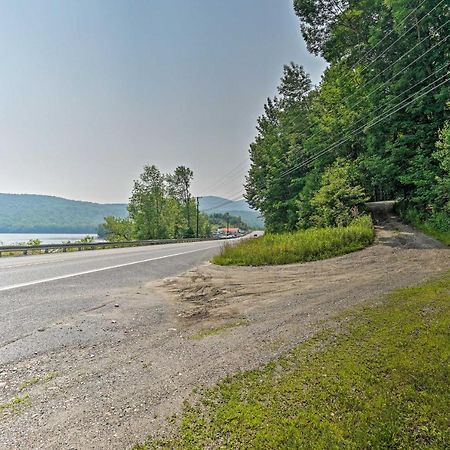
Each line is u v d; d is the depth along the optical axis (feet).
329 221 63.16
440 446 7.73
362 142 78.69
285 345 13.65
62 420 8.72
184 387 10.46
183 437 8.05
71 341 14.21
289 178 101.19
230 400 9.64
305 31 95.20
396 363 11.44
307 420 8.59
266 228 112.37
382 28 67.62
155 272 32.83
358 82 76.13
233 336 14.99
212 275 31.35
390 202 85.40
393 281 24.11
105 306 19.61
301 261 37.17
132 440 7.96
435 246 39.11
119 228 175.73
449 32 54.90
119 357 12.78
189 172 232.94
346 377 10.73
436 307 16.98
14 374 11.22
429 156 56.80
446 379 10.28
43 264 37.45
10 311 17.79
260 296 22.72
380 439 7.88
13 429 8.33
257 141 140.05
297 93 116.37
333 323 15.96
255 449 7.60
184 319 17.90
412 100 58.59
